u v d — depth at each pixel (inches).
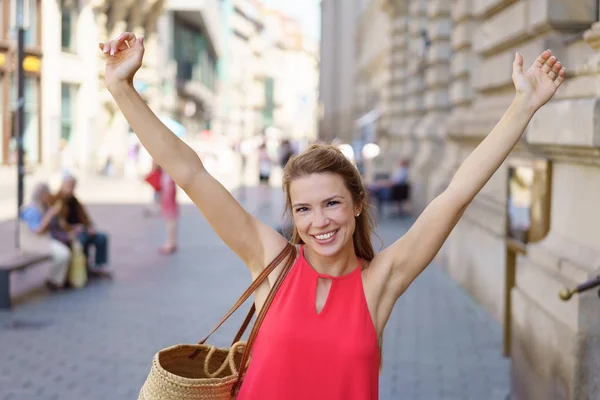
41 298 390.6
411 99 829.2
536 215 230.7
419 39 794.8
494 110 340.8
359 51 1859.0
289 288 98.2
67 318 346.9
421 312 363.6
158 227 706.8
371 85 1577.3
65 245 416.2
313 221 97.0
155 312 361.4
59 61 1181.1
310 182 97.1
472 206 408.5
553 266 195.6
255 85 4717.0
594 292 173.9
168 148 100.2
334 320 95.8
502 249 336.2
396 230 671.8
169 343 304.5
